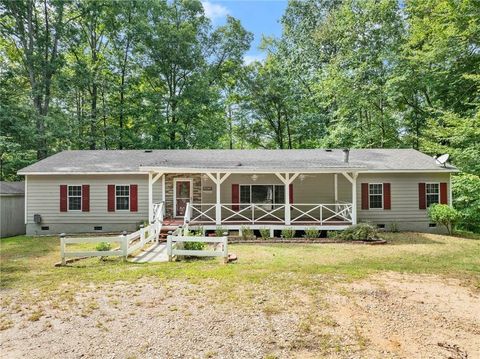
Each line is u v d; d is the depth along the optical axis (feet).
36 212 52.60
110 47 86.48
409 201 53.62
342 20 78.07
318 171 45.60
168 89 89.51
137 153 60.75
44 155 71.51
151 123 83.15
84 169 52.16
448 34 56.24
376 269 27.71
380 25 73.61
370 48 74.54
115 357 13.91
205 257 33.12
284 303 19.72
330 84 78.33
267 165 47.93
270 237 46.11
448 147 55.83
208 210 49.60
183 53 84.58
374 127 76.28
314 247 39.09
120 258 32.58
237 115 99.71
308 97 93.81
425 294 21.59
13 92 68.39
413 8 65.92
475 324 17.28
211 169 45.27
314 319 17.61
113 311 18.62
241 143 109.19
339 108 78.95
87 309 18.92
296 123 93.91
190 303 19.75
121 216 53.42
